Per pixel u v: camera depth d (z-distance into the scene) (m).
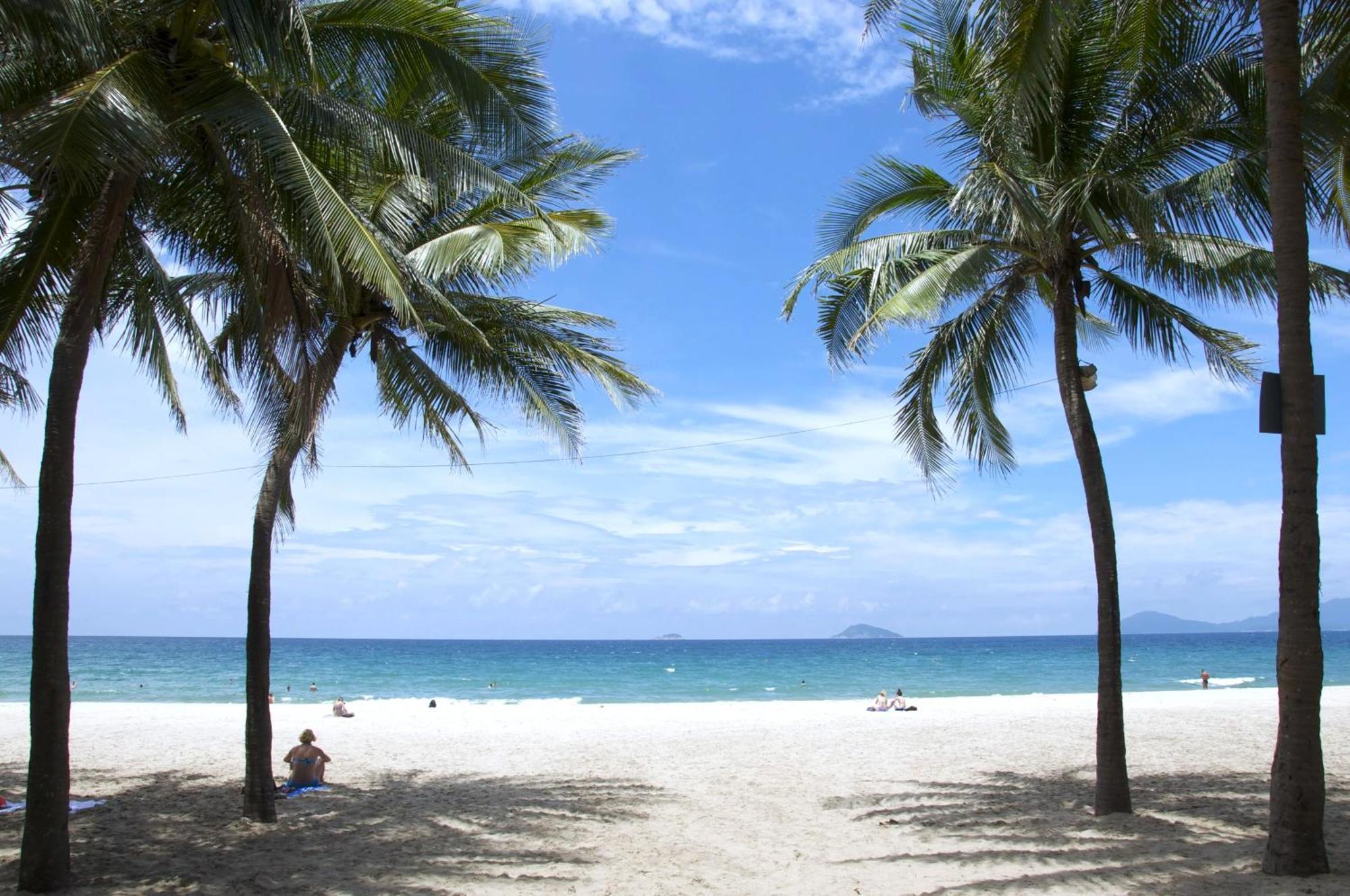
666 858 8.18
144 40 6.60
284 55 6.41
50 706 6.55
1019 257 9.68
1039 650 119.94
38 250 7.07
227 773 13.23
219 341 10.24
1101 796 9.19
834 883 7.14
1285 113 6.29
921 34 9.07
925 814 9.96
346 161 7.68
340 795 11.49
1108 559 9.15
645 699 39.84
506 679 55.25
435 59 7.16
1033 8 6.74
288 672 60.97
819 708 26.41
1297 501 6.14
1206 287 9.11
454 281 10.53
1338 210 8.52
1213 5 7.70
